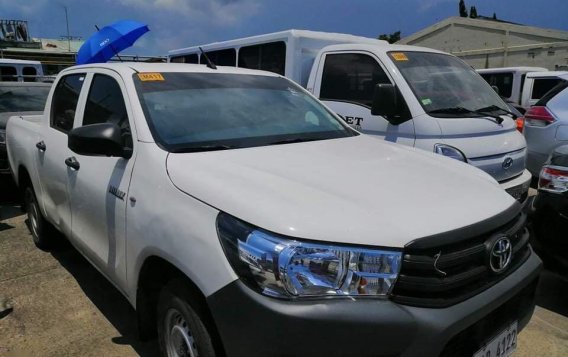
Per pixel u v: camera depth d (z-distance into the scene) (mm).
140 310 2688
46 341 3213
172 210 2324
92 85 3568
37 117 5246
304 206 2047
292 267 1869
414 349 1869
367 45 5539
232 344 1970
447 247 2020
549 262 3490
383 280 1906
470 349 2055
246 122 3152
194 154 2652
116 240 2811
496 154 4770
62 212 3734
